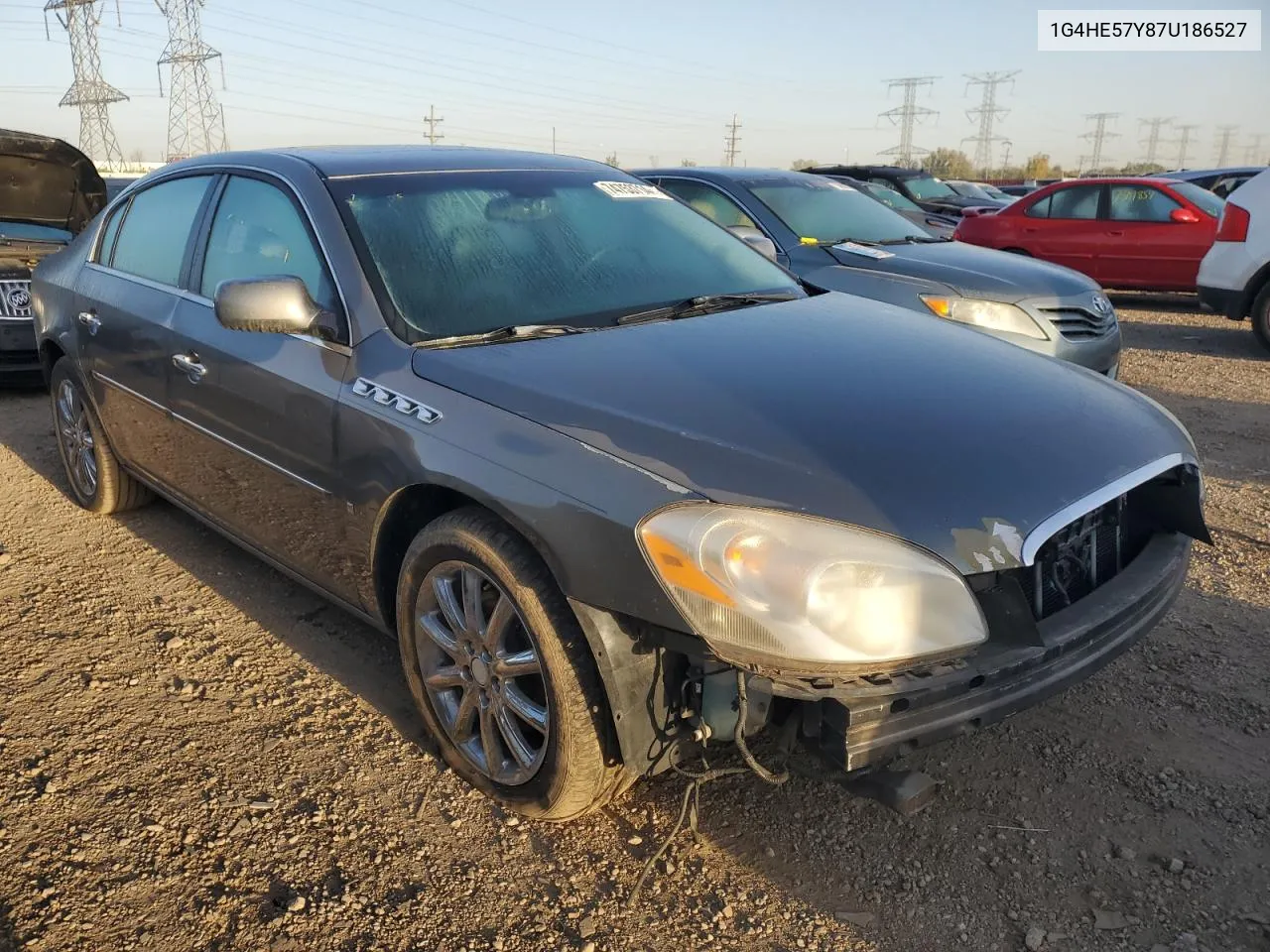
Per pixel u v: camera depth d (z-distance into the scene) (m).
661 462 2.16
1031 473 2.25
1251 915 2.21
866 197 7.52
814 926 2.21
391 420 2.62
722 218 6.89
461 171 3.48
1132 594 2.45
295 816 2.56
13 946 2.14
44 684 3.19
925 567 2.02
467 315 2.88
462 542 2.45
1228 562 4.09
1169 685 3.14
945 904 2.26
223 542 4.38
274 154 3.51
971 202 15.86
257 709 3.06
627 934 2.19
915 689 2.02
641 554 2.08
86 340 4.27
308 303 2.84
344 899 2.28
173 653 3.40
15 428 6.29
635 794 2.64
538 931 2.19
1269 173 8.47
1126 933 2.17
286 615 3.69
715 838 2.48
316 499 2.98
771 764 2.66
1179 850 2.42
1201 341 9.54
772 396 2.41
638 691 2.21
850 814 2.56
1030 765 2.76
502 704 2.52
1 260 6.98
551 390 2.43
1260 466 5.42
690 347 2.72
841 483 2.09
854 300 3.52
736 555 2.01
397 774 2.74
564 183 3.63
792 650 1.97
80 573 4.05
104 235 4.43
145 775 2.72
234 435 3.32
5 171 7.27
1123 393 2.86
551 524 2.22
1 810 2.57
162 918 2.22
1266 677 3.18
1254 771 2.71
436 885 2.33
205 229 3.63
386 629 2.95
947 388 2.57
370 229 3.03
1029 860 2.40
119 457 4.35
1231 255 8.68
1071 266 11.52
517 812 2.56
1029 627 2.17
